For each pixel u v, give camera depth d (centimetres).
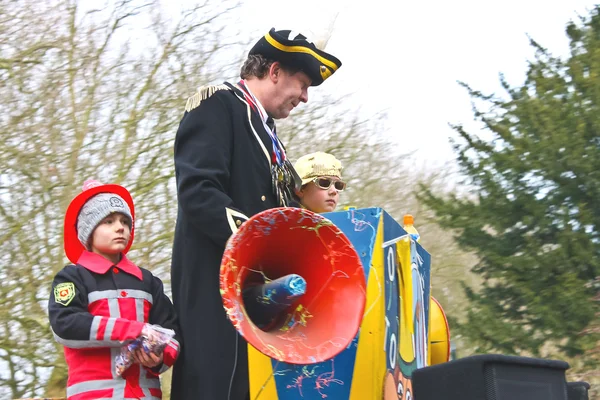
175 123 1358
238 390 340
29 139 1272
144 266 1266
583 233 1666
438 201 1792
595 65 1778
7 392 1206
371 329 334
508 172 1745
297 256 320
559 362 334
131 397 340
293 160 1485
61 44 1334
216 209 332
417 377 336
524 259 1672
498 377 313
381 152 1617
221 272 289
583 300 1589
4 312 1192
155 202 1312
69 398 341
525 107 1789
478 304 1720
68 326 334
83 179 1277
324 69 382
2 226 1220
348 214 349
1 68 1297
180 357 351
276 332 311
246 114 367
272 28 384
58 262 1226
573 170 1703
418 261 411
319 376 336
